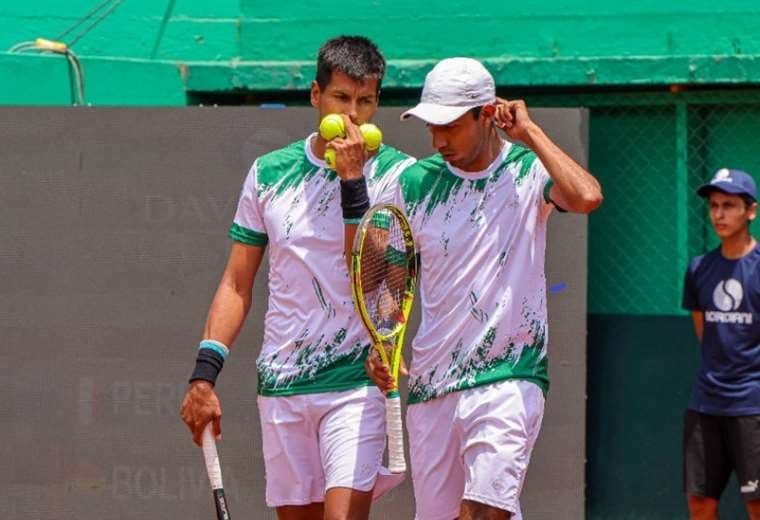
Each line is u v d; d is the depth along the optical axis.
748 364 27.62
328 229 20.89
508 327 19.89
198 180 30.62
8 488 30.88
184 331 30.64
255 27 34.81
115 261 30.78
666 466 32.47
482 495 19.59
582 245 29.72
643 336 32.72
